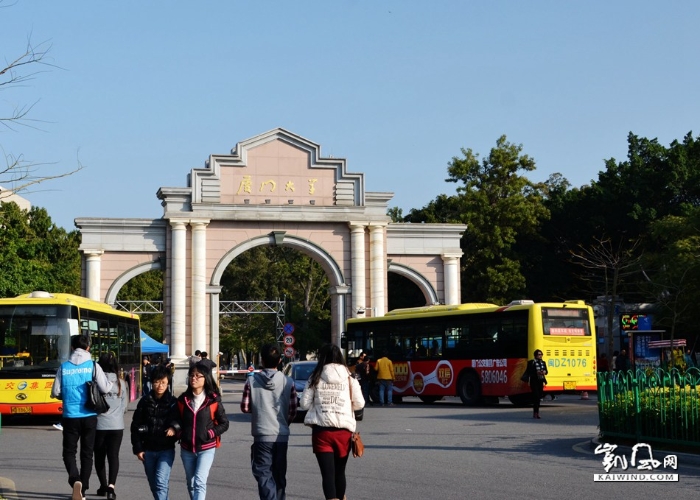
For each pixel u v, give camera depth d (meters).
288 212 47.78
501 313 33.00
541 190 70.81
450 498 12.76
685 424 16.45
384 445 19.92
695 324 48.50
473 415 28.52
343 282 48.56
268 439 11.43
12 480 15.43
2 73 12.57
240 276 86.50
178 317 46.22
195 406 11.48
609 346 46.56
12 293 41.12
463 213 63.50
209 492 13.84
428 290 50.38
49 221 65.25
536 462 16.38
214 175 47.38
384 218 48.91
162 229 47.38
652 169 61.50
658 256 49.66
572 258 64.88
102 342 28.92
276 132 48.22
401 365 37.06
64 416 13.69
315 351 81.56
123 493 14.30
